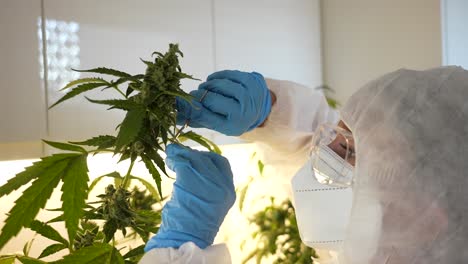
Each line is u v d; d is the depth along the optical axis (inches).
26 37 47.1
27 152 47.4
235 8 61.4
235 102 38.0
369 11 65.9
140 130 31.6
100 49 51.3
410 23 61.0
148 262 34.0
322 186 41.9
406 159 33.4
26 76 47.1
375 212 34.0
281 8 66.1
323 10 71.6
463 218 32.8
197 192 36.0
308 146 48.9
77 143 32.1
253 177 69.7
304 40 69.1
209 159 37.4
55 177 29.6
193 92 38.3
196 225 35.9
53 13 48.5
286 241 59.1
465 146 33.5
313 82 70.3
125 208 35.0
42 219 58.2
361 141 35.0
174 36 56.4
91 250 33.3
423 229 33.3
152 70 32.3
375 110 35.0
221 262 36.1
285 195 65.6
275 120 45.7
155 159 32.5
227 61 60.8
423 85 35.2
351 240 35.0
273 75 65.3
